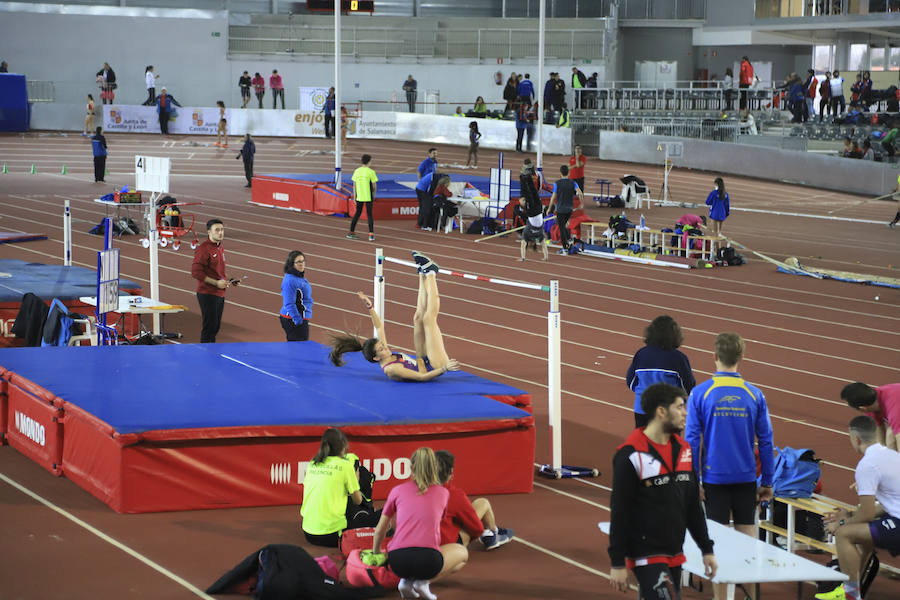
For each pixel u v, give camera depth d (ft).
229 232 87.66
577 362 47.98
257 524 27.71
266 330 53.16
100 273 42.14
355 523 26.07
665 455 18.47
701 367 47.52
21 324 45.65
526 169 79.61
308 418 29.32
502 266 75.00
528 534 27.43
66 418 30.91
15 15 161.58
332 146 150.41
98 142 118.21
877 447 22.99
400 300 61.57
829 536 24.77
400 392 32.83
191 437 28.22
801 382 45.27
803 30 163.32
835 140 143.13
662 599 18.28
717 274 74.28
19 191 109.60
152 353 38.73
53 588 23.07
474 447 30.40
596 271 74.18
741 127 147.02
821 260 82.33
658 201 115.85
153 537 26.48
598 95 155.43
